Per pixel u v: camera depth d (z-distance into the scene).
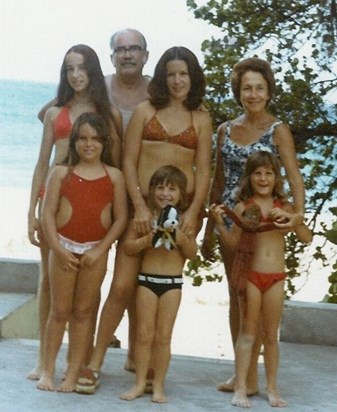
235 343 5.45
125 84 5.62
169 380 5.62
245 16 8.09
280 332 6.76
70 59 5.27
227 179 5.35
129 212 5.28
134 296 5.45
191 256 5.17
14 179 31.19
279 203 5.14
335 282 7.73
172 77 5.18
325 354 6.47
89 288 5.11
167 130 5.21
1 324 6.41
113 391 5.27
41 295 5.41
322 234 8.17
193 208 5.18
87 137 5.02
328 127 8.02
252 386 5.34
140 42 5.55
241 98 5.23
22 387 5.20
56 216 5.07
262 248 5.11
